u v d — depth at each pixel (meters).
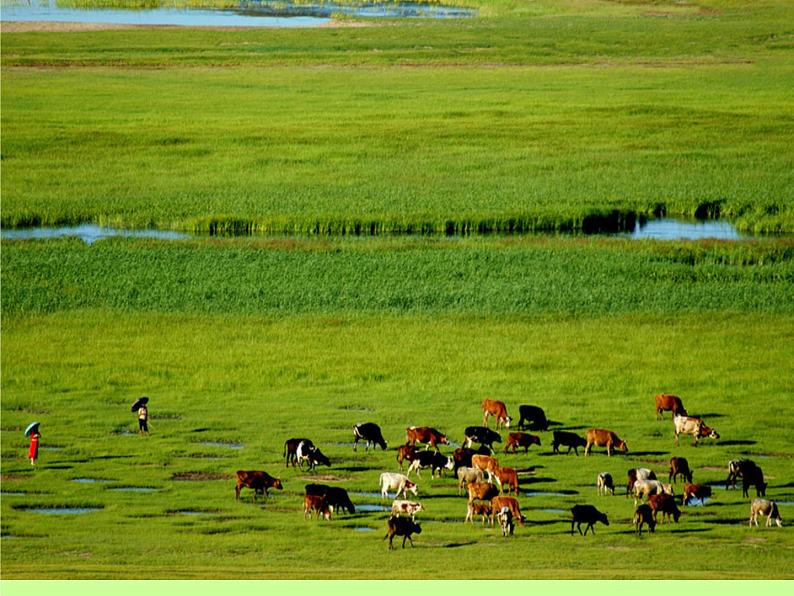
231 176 72.06
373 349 41.00
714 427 33.88
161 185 69.69
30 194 67.00
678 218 64.44
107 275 50.28
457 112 92.06
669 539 25.77
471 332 43.03
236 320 44.47
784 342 42.16
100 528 26.38
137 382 37.66
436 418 34.47
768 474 30.27
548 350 41.00
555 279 49.84
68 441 32.41
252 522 26.78
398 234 60.16
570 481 29.64
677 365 39.56
